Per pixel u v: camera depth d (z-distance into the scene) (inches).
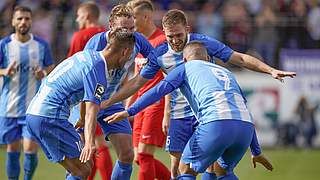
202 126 956.0
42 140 1005.8
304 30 2016.5
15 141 1336.1
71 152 1003.3
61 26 2047.2
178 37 1043.9
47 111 992.2
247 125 956.6
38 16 2096.5
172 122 1112.8
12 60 1353.3
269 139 1989.4
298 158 1827.0
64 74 986.7
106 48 971.3
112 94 1059.9
